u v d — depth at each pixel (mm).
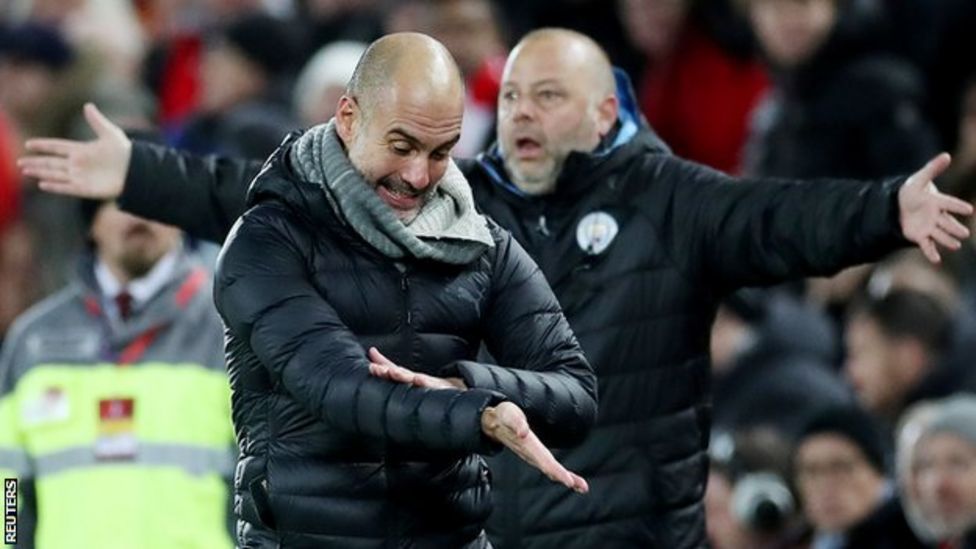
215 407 28000
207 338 28234
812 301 36500
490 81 39812
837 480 29984
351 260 19750
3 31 43156
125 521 27609
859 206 23422
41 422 27969
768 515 29969
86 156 24906
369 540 19781
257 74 41688
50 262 39094
